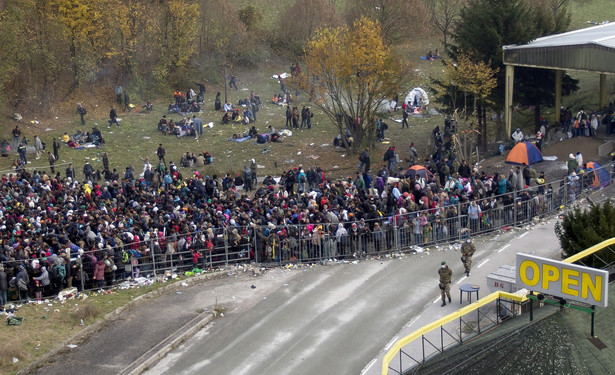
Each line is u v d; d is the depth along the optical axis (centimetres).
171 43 6225
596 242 2358
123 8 5906
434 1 7106
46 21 5478
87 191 3559
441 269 2431
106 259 2675
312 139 5256
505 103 4544
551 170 3919
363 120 4884
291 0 7569
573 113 5259
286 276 2775
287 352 2222
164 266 2817
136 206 3228
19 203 3288
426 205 3152
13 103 5378
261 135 5141
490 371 1578
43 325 2386
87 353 2234
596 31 4753
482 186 3300
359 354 2188
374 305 2497
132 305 2548
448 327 2280
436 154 4416
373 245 2923
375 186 3619
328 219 2947
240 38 6569
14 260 2561
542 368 1533
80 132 5097
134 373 2111
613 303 1727
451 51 4884
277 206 3138
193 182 3766
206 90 6350
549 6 6334
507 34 4484
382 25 6619
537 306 1908
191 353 2242
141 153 4922
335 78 4850
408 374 1711
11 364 2144
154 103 6038
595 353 1554
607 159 3975
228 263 2903
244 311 2505
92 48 5803
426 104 5856
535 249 2850
